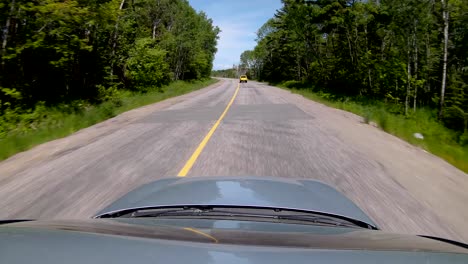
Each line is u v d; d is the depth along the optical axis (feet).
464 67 109.29
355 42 138.31
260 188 8.88
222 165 26.37
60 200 18.47
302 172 24.56
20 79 61.72
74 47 73.31
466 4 80.94
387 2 91.76
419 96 122.42
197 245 4.15
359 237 5.60
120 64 113.29
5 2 53.88
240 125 47.67
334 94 132.16
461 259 4.19
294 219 7.34
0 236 4.49
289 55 291.17
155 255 3.77
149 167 25.81
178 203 7.72
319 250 4.22
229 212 7.55
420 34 91.61
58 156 29.84
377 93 121.29
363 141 37.29
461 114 78.18
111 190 20.27
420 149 35.96
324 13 145.28
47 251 3.88
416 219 16.44
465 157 35.01
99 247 4.03
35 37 59.26
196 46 242.17
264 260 3.74
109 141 36.73
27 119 49.16
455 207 18.44
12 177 23.29
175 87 168.04
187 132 42.04
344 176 23.76
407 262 4.02
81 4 62.49
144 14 151.94
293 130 43.47
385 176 23.99
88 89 88.17
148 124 49.67
